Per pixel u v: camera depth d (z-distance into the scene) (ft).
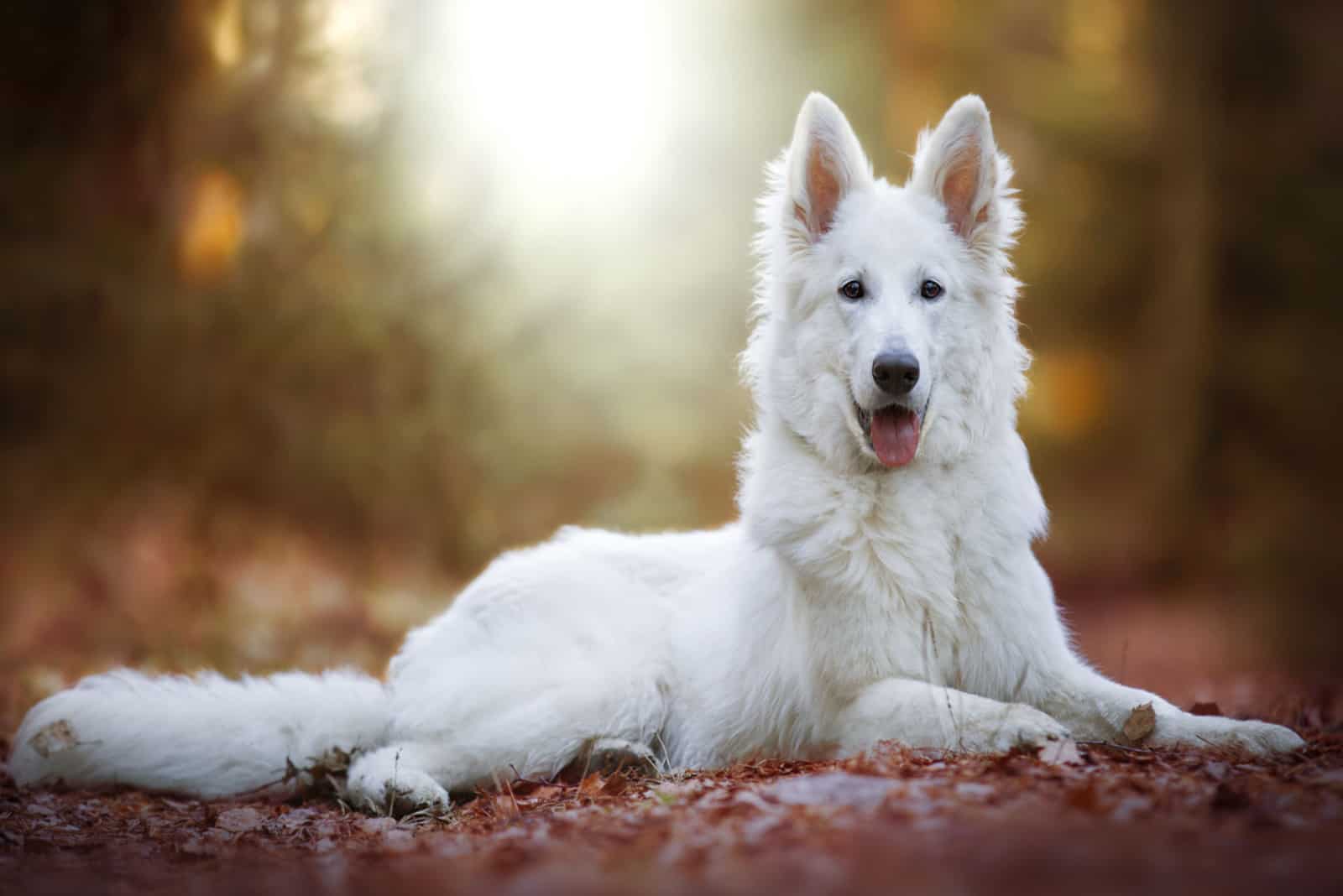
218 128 55.77
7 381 56.95
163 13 54.80
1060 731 16.63
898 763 16.19
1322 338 82.23
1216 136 83.61
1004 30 85.51
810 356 19.65
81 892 14.17
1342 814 12.85
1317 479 80.94
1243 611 59.62
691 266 65.92
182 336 57.62
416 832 17.25
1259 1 81.97
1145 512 79.15
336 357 59.72
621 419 62.95
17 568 50.11
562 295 62.80
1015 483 19.27
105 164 58.13
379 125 60.08
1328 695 28.53
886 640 18.49
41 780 20.57
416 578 56.90
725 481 65.62
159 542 52.90
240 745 20.84
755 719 19.72
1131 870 11.23
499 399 61.57
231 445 58.13
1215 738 16.94
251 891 13.73
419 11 59.26
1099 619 62.54
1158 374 82.79
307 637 44.47
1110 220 87.51
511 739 19.90
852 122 71.20
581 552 22.49
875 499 18.80
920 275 19.35
